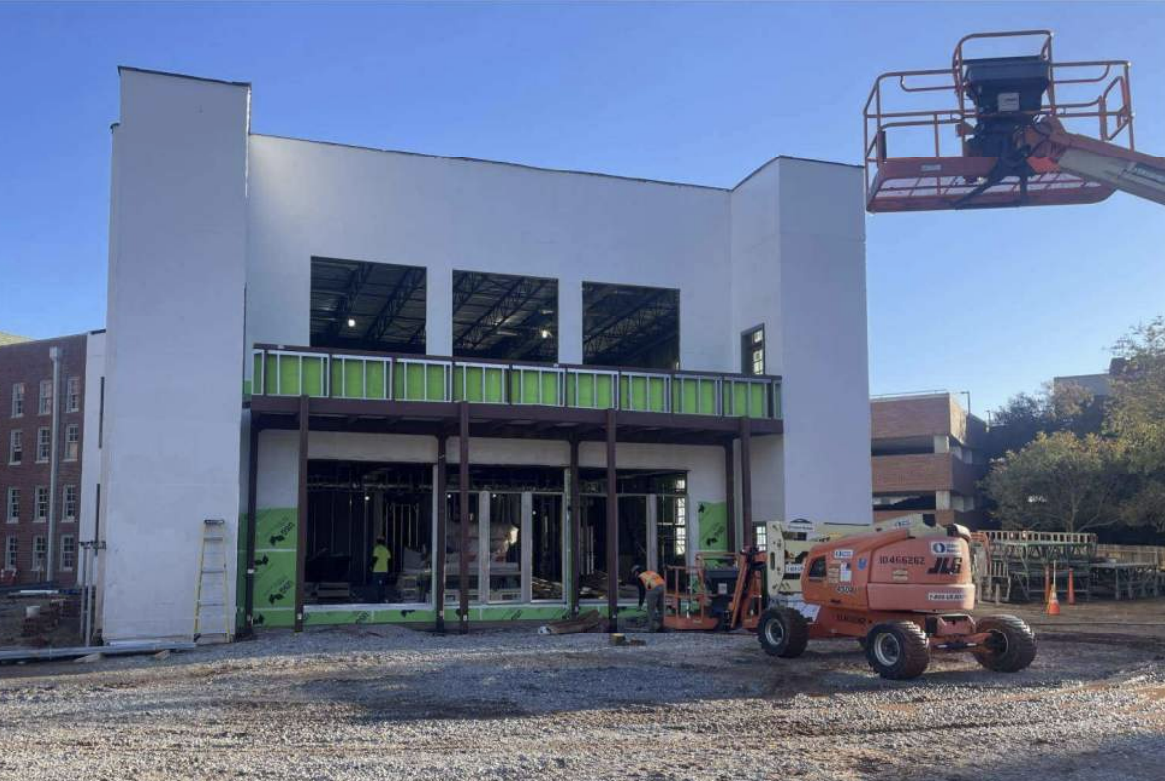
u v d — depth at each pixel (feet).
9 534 167.94
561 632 64.49
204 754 28.81
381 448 71.56
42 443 167.02
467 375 68.13
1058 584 100.63
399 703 37.78
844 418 76.79
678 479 81.00
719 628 63.41
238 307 61.82
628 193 79.71
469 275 76.07
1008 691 40.96
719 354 81.10
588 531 80.79
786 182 76.89
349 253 70.69
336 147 71.20
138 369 59.57
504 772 26.58
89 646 56.59
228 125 63.00
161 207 61.16
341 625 67.00
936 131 47.85
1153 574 105.09
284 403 63.16
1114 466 143.23
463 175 74.64
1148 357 98.89
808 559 51.24
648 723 34.01
